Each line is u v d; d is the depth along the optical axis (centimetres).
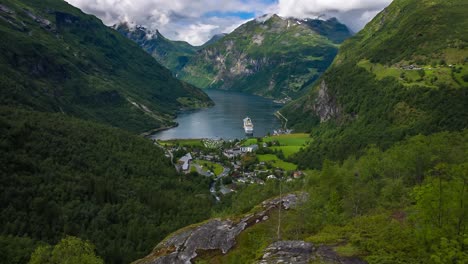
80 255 5547
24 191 12975
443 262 2784
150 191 16738
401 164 7975
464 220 3156
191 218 14562
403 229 3538
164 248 7112
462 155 7719
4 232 10919
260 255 3684
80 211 13312
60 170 15638
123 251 11519
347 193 6588
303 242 3694
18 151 15112
